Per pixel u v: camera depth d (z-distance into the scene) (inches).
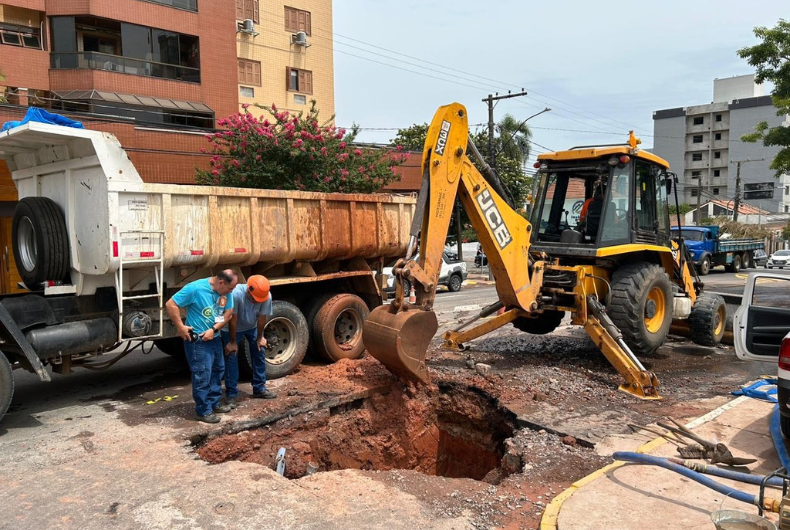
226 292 236.5
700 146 2878.9
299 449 242.1
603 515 160.2
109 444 214.8
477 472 279.3
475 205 280.5
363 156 637.3
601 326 305.1
